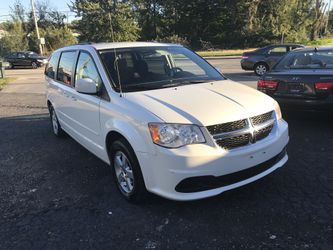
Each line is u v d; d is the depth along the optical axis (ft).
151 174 12.28
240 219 12.30
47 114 32.30
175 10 192.85
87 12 146.51
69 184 16.12
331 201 13.23
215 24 186.91
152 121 12.00
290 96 21.45
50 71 22.89
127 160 13.46
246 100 13.41
